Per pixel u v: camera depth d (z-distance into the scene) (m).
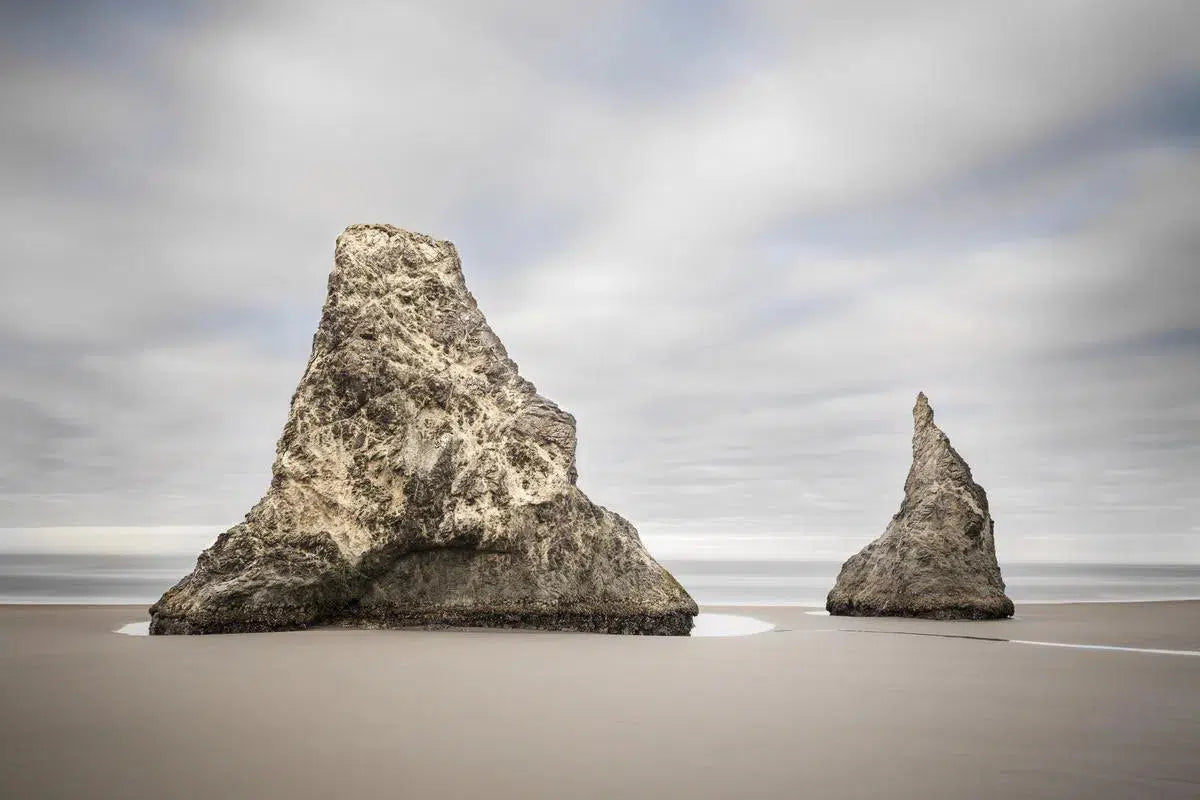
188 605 15.10
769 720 7.53
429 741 6.59
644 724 7.30
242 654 11.66
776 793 5.35
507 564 16.95
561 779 5.60
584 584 17.09
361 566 16.39
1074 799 5.27
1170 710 8.13
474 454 17.41
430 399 17.62
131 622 17.16
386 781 5.50
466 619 16.52
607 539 17.67
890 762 6.09
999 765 6.03
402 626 16.42
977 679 10.12
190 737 6.61
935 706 8.27
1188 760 6.19
